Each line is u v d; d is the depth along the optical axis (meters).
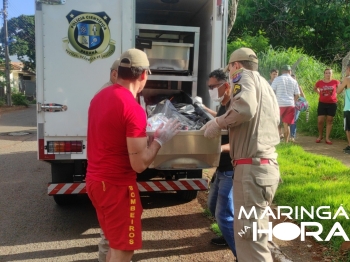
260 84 2.86
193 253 3.93
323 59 20.39
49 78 4.17
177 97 5.65
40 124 4.22
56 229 4.58
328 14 19.92
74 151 4.28
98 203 2.71
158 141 2.74
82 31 4.17
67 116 4.23
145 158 2.64
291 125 9.20
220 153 3.29
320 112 9.02
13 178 6.89
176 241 4.21
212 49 4.89
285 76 8.75
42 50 4.13
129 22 4.24
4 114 21.67
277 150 7.69
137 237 2.68
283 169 6.23
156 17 6.34
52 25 4.12
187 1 5.32
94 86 4.24
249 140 2.81
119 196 2.64
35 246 4.12
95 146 2.70
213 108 4.91
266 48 16.05
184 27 5.18
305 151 8.04
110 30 4.22
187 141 3.18
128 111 2.58
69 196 5.12
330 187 5.06
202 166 3.27
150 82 5.80
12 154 9.04
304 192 4.92
